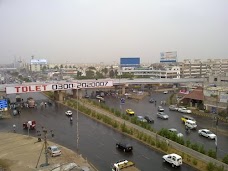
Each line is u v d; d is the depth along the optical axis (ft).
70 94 335.26
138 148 133.18
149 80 372.17
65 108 247.50
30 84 265.13
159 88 421.59
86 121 193.77
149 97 334.03
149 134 150.92
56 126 179.52
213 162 107.65
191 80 407.03
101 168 107.96
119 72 560.61
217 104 213.05
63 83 279.49
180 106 251.80
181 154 121.19
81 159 117.50
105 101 297.53
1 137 152.25
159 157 120.57
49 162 112.78
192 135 158.20
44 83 273.95
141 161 115.55
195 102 248.93
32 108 247.70
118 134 158.71
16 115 216.54
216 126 173.68
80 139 148.97
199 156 115.34
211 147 134.41
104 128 173.06
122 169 96.12
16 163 111.86
